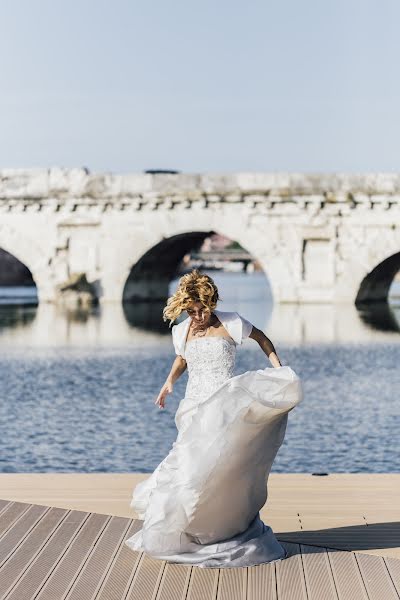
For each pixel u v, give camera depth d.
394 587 9.51
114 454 21.16
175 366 11.16
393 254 62.69
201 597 9.27
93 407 27.20
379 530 11.44
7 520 11.71
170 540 10.19
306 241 64.00
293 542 11.02
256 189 63.91
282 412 10.01
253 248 64.31
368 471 19.45
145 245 65.81
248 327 10.66
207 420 10.02
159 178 65.38
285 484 13.80
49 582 9.63
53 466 20.03
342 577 9.81
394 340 43.44
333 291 64.00
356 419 25.08
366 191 62.59
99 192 66.06
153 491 10.37
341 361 36.53
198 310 10.56
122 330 49.47
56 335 47.00
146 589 9.47
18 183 67.44
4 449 21.73
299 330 48.12
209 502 10.03
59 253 67.44
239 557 10.20
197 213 64.94
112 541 10.89
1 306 69.44
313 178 63.44
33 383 31.75
